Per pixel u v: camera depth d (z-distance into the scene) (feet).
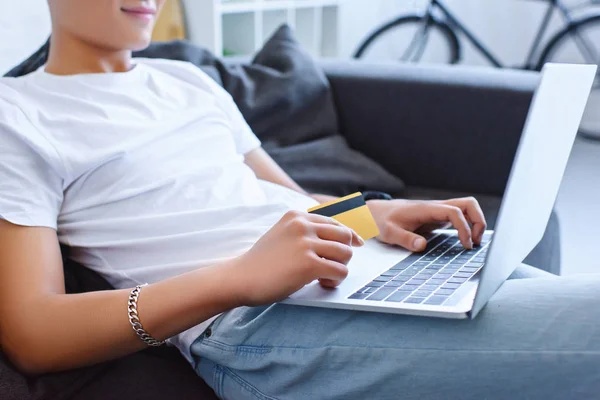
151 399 2.80
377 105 5.57
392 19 12.53
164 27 7.44
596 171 10.25
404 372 2.39
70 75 3.34
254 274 2.43
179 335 2.91
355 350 2.46
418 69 5.70
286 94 5.20
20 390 2.53
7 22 4.74
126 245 3.05
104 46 3.39
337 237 2.51
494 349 2.31
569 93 2.46
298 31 11.28
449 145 5.46
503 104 5.24
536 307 2.39
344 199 2.95
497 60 12.37
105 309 2.54
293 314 2.61
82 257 3.17
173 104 3.59
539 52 12.59
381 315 2.49
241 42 9.66
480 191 5.49
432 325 2.41
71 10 3.28
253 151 4.14
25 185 2.81
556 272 5.15
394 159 5.66
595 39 11.91
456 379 2.34
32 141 2.87
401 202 3.35
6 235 2.71
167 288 2.54
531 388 2.28
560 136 2.55
